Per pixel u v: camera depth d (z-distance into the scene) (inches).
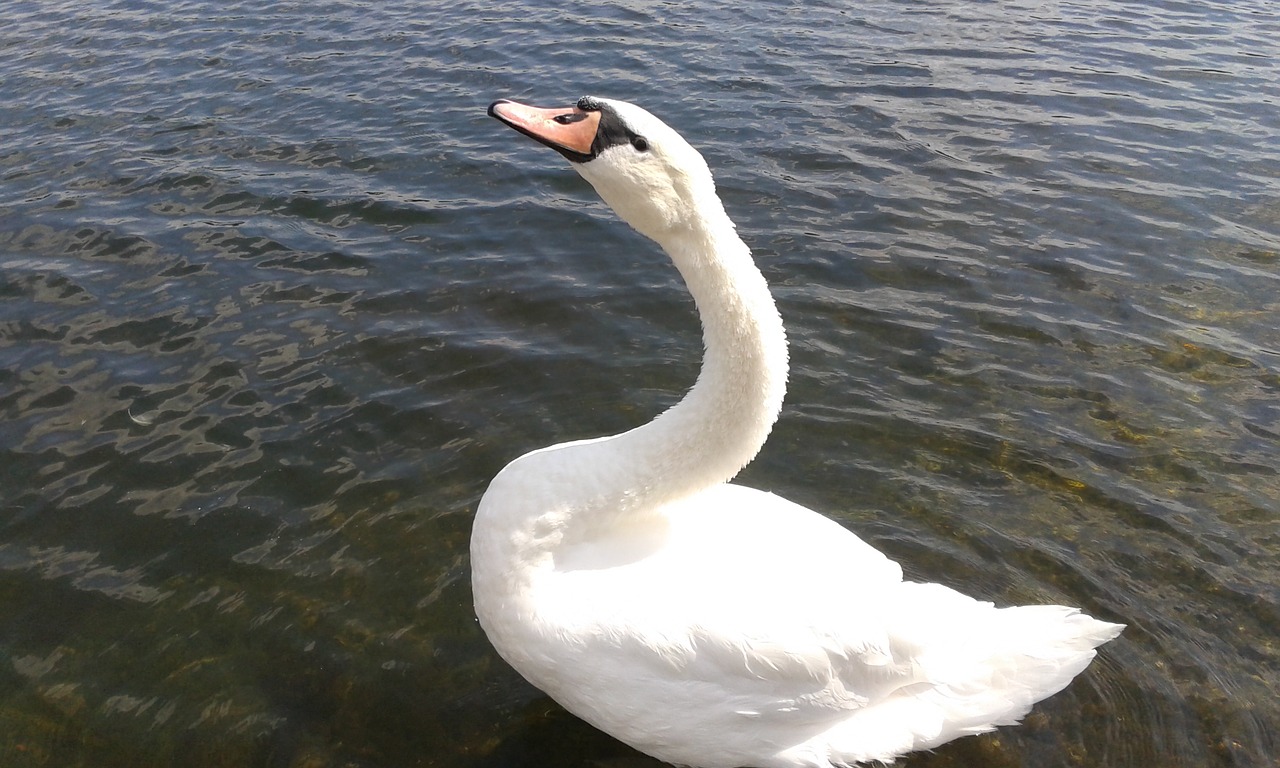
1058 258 66.9
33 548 42.5
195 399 51.2
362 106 87.4
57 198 70.4
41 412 49.9
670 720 33.2
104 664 37.8
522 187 73.5
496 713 37.2
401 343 56.1
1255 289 63.7
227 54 99.6
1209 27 115.6
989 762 36.6
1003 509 46.9
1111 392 54.2
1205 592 42.5
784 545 34.5
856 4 122.9
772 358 32.0
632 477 33.1
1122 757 36.4
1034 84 97.5
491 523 33.1
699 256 31.4
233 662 38.1
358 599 41.0
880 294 62.4
